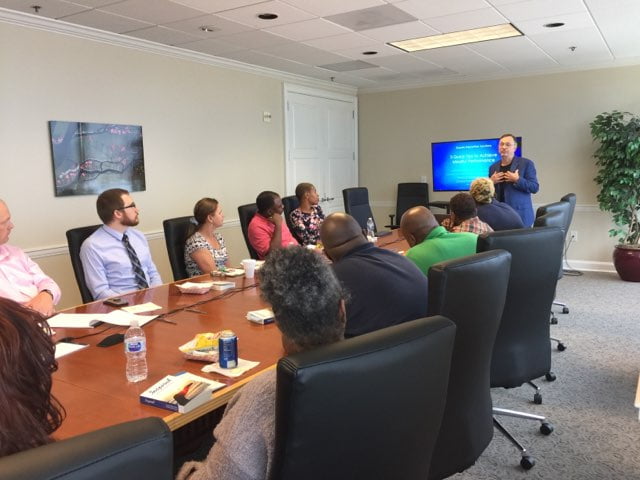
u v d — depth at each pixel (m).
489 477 2.22
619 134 5.59
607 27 4.54
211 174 5.56
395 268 1.79
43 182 4.07
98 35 4.33
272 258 1.07
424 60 5.83
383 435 0.91
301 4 3.74
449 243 2.33
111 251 2.95
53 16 3.91
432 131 7.30
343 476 0.89
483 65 6.18
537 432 2.58
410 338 0.93
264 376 1.03
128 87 4.66
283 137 6.52
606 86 6.13
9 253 2.71
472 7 3.89
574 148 6.39
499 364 2.12
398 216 7.35
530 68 6.41
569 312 4.63
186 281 3.01
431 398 0.99
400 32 4.55
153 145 4.92
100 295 2.87
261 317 2.16
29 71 3.93
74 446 0.55
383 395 0.88
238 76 5.82
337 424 0.84
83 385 1.56
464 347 1.50
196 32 4.44
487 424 1.71
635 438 2.50
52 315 2.32
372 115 7.77
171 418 1.36
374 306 1.74
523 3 3.83
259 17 4.04
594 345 3.78
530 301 2.11
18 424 0.64
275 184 6.45
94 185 4.43
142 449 0.57
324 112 7.20
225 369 1.65
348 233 1.90
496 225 3.50
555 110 6.45
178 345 1.91
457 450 1.57
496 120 6.83
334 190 7.50
